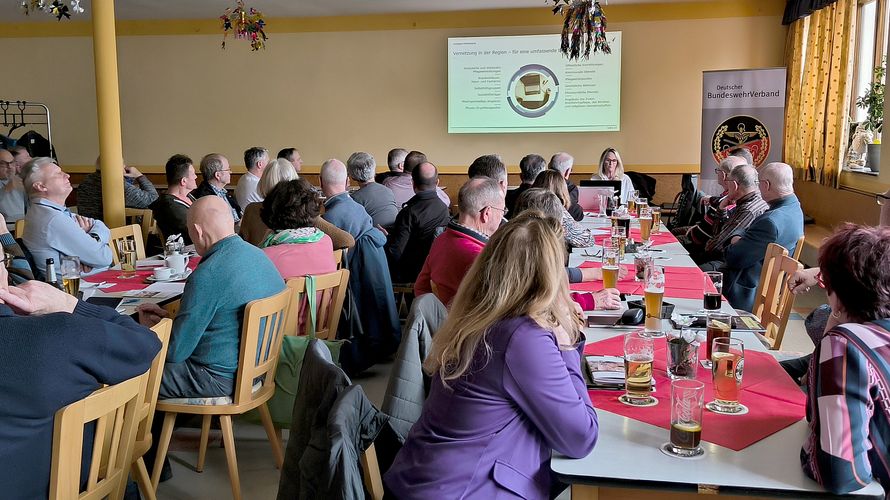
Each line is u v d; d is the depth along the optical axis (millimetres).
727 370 1869
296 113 9820
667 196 9430
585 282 3428
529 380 1614
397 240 4992
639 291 3199
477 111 9461
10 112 10070
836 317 1827
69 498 1724
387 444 2059
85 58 9961
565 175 6254
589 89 9250
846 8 7191
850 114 7793
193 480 2986
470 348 1667
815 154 7906
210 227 2717
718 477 1517
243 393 2691
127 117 9992
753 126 8180
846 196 7270
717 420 1803
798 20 8414
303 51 9703
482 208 3072
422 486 1654
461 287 1756
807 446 1543
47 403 1674
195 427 3529
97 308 1950
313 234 3377
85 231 4051
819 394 1494
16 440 1648
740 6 8961
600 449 1663
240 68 9805
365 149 9812
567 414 1602
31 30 9938
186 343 2633
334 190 4418
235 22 8172
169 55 9852
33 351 1658
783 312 3221
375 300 4188
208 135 9953
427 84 9602
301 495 1508
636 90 9297
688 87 9188
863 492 1450
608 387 2029
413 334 2217
